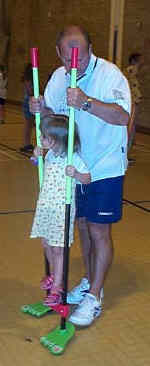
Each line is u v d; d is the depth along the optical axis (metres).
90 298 3.03
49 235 2.95
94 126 2.84
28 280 3.58
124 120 2.70
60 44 2.64
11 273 3.68
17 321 3.04
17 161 7.60
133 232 4.64
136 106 8.63
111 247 3.05
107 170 2.87
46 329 2.97
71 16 12.72
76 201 3.03
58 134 2.74
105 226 2.98
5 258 3.93
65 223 2.75
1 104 11.26
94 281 3.05
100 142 2.87
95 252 3.03
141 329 3.01
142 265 3.95
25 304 3.23
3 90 11.19
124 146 2.94
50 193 2.90
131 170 7.19
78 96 2.49
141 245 4.34
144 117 10.59
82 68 2.70
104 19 11.59
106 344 2.83
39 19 13.94
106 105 2.58
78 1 12.38
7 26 15.40
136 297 3.43
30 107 2.92
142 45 10.49
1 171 6.89
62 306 2.83
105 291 3.50
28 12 14.32
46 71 13.92
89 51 2.68
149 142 9.54
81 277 3.68
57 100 2.98
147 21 10.25
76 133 2.76
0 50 15.56
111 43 11.44
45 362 2.64
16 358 2.66
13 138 9.59
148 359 2.70
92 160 2.91
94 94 2.77
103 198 2.90
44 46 13.84
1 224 4.71
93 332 2.96
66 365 2.62
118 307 3.28
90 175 2.76
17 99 15.24
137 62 8.62
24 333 2.92
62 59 2.68
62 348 2.72
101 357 2.70
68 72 2.75
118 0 11.01
